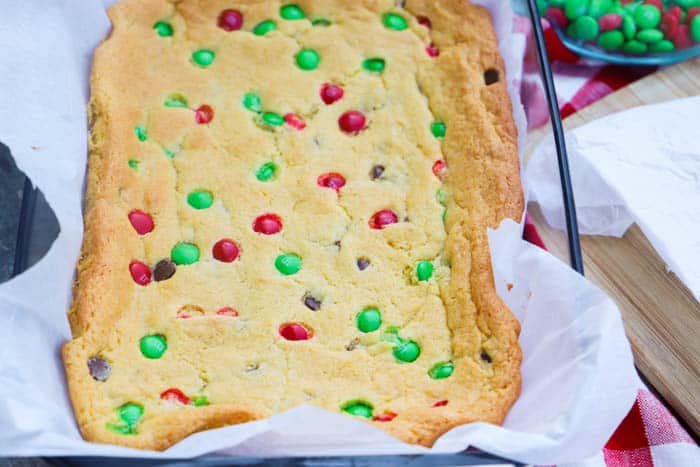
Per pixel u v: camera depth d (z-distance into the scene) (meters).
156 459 0.63
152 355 0.69
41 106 0.73
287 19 0.81
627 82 0.86
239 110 0.77
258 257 0.72
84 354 0.68
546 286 0.69
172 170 0.75
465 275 0.71
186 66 0.78
